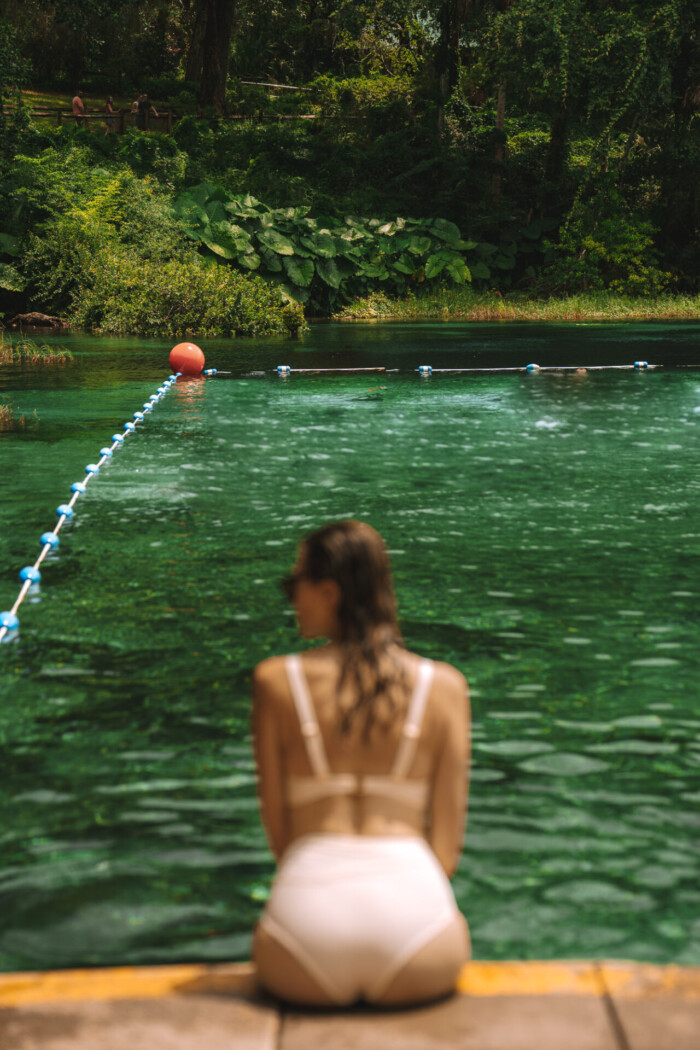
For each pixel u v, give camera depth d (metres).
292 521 7.82
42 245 29.98
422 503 8.43
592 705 4.46
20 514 8.00
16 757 3.96
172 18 58.06
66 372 18.25
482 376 18.11
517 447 11.11
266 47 60.75
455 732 2.19
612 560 6.79
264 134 43.41
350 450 10.88
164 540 7.26
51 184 32.03
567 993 2.21
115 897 3.01
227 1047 2.04
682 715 4.36
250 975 2.29
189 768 3.87
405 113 44.88
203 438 11.56
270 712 2.19
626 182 42.50
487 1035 2.07
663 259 42.06
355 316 35.44
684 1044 2.05
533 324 32.62
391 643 2.23
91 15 40.75
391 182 42.28
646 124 39.47
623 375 18.28
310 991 2.09
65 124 43.50
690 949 2.75
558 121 41.62
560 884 3.07
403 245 38.00
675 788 3.71
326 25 59.22
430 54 47.78
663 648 5.18
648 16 37.12
